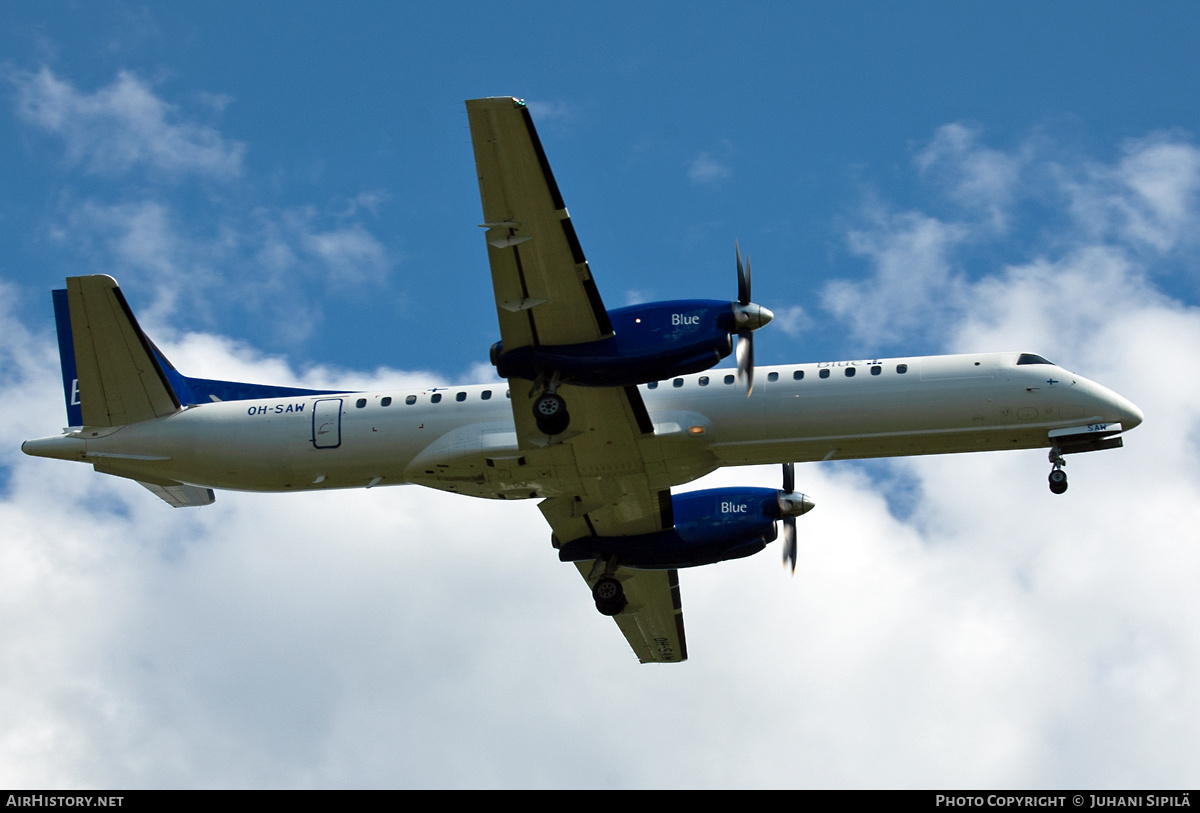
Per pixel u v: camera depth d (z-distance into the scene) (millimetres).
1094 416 75750
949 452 78500
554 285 67438
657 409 76250
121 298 81438
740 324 69500
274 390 86125
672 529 84625
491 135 61406
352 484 83375
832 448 77125
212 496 90812
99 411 84125
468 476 79375
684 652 96125
